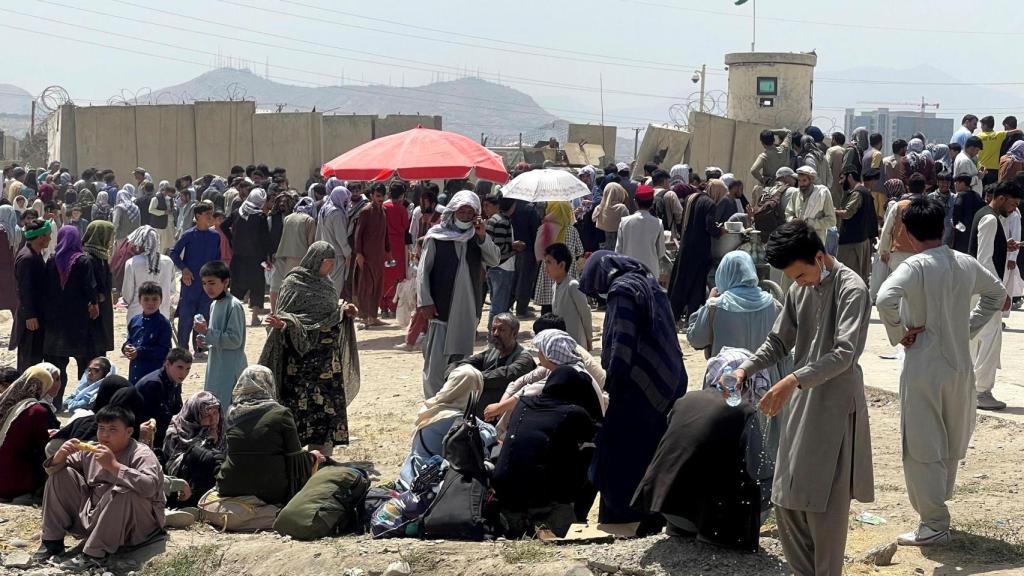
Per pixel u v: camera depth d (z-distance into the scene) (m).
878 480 7.84
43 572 6.88
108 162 28.67
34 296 10.73
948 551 6.09
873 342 12.49
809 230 5.11
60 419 10.40
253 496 7.63
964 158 16.20
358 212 15.20
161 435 8.44
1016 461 8.12
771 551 5.93
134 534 7.12
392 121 27.91
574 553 6.22
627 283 6.66
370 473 8.65
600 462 6.71
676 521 6.03
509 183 13.66
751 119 28.78
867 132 18.23
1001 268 10.84
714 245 13.44
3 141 40.59
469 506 6.91
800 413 5.18
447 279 10.12
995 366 9.31
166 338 9.77
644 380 6.57
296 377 8.93
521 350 8.53
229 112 27.84
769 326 7.38
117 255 16.84
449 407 7.80
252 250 16.11
